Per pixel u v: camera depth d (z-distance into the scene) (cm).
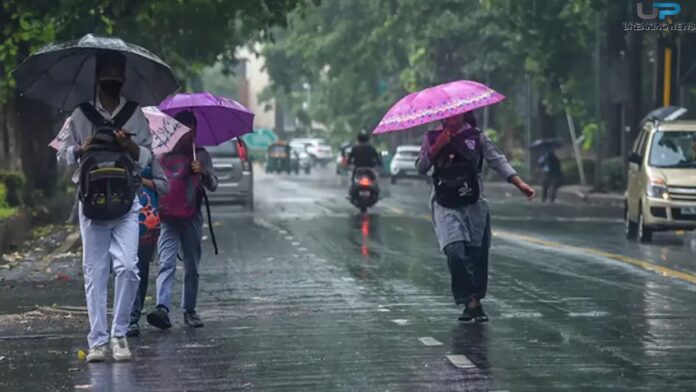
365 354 2320
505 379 2059
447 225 2692
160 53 7200
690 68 7956
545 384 2016
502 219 6850
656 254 4591
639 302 3100
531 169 12000
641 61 9600
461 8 11431
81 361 2284
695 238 5519
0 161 6312
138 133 2266
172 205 2648
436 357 2283
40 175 7119
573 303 3080
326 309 2992
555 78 10238
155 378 2105
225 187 7481
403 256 4447
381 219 6725
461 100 2656
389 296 3250
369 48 14750
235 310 2992
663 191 5147
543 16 9619
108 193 2209
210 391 1986
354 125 17762
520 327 2661
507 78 12794
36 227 5862
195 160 2647
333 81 17588
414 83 13650
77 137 2256
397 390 1975
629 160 5403
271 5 7056
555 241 5188
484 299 3159
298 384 2034
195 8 7044
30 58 2241
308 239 5275
